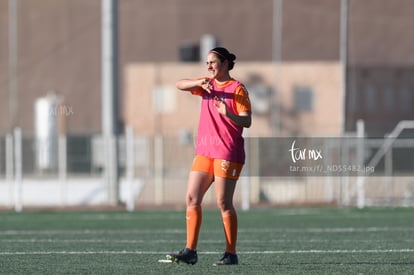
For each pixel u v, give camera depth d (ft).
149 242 166.61
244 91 119.14
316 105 469.98
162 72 478.59
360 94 524.11
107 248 153.79
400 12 541.34
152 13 559.79
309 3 546.26
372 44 535.60
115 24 303.48
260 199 294.87
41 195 314.14
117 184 292.61
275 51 458.91
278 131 435.53
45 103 438.81
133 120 478.59
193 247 122.62
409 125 307.17
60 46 561.84
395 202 289.94
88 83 560.61
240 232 190.08
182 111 474.90
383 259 135.95
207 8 557.74
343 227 203.72
